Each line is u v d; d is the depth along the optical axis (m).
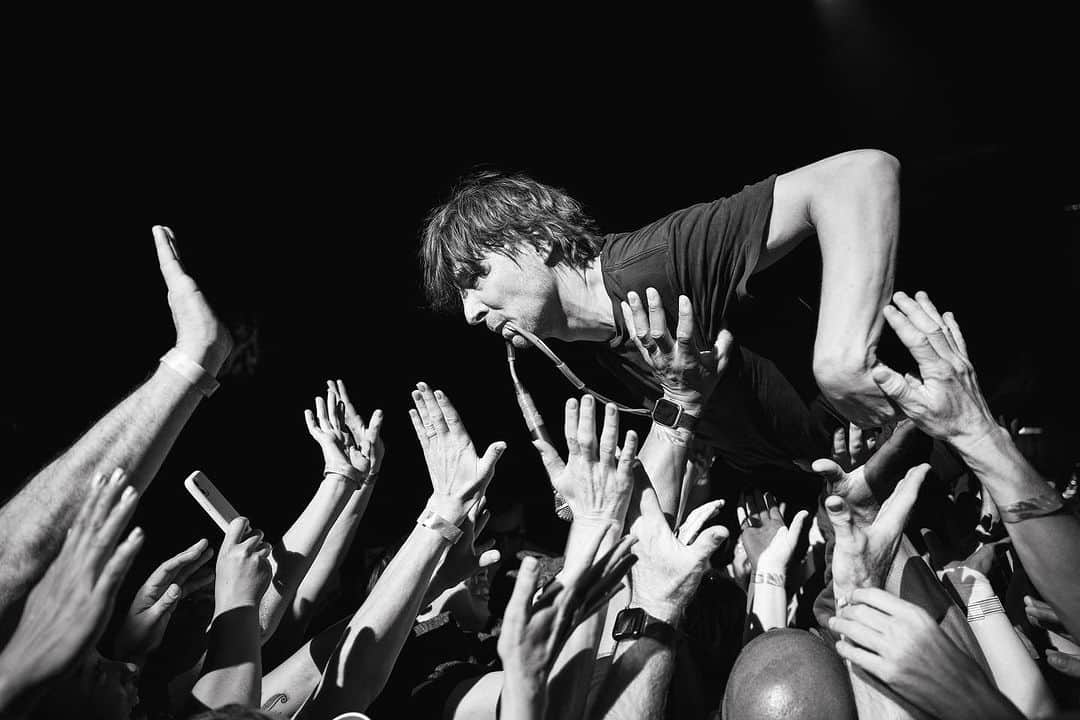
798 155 8.15
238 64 7.07
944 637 1.44
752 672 1.55
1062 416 3.89
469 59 7.66
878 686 1.50
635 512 1.82
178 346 1.74
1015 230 7.70
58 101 6.52
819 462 1.79
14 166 6.40
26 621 1.34
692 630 2.38
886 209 1.95
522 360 7.71
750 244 2.10
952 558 2.51
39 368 6.30
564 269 2.36
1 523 1.56
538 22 7.69
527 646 1.50
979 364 7.39
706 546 1.73
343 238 7.59
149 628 1.86
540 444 1.80
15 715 1.29
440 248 2.47
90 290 6.58
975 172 7.81
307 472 7.05
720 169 8.16
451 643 2.41
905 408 1.58
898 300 1.62
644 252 2.22
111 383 6.52
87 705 1.55
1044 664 2.08
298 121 7.37
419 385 2.00
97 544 1.35
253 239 7.29
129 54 6.70
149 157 6.87
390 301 7.69
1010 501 1.54
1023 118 7.78
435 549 1.94
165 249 1.81
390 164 7.69
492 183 2.44
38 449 5.91
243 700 1.76
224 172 7.16
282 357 7.30
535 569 1.50
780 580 2.08
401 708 2.18
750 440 2.50
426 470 7.41
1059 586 1.52
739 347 2.35
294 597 2.40
